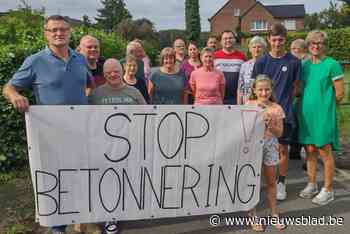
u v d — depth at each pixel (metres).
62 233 4.60
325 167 5.77
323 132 5.61
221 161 4.80
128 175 4.59
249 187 4.94
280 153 5.87
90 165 4.47
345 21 57.94
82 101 4.54
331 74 5.55
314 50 5.62
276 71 5.78
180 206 4.78
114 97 4.89
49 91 4.36
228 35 6.79
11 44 7.32
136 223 5.18
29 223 5.14
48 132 4.31
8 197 5.94
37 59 4.32
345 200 5.88
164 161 4.66
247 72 6.55
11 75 6.56
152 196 4.69
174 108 4.59
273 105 5.15
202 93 6.23
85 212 4.54
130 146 4.55
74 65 4.47
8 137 6.77
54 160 4.37
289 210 5.57
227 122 4.76
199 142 4.72
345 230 4.99
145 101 5.50
